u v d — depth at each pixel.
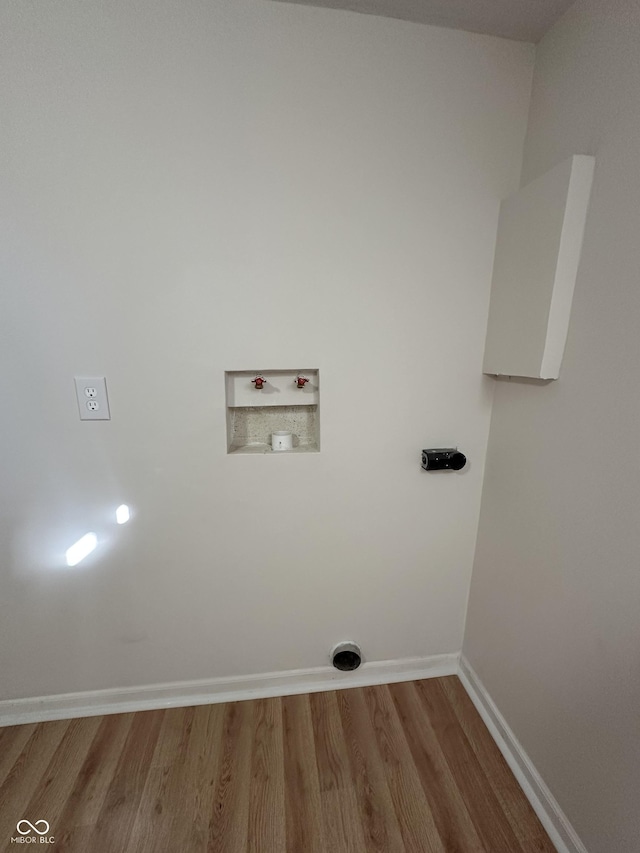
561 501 0.84
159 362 0.96
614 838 0.72
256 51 0.83
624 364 0.68
